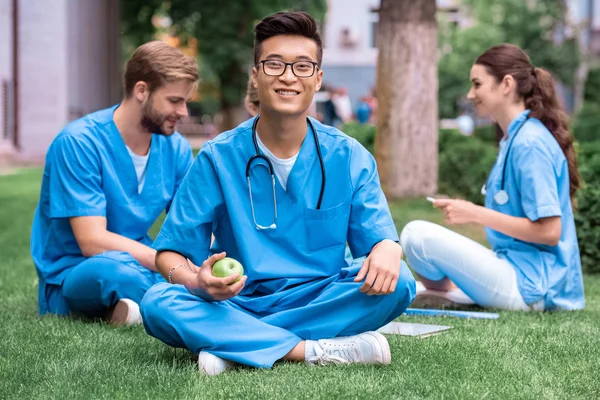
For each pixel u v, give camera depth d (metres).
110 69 26.52
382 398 3.11
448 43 35.84
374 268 3.55
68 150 4.97
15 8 22.06
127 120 5.04
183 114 4.97
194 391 3.20
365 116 31.34
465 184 12.26
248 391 3.18
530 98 5.39
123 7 26.81
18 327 4.57
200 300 3.54
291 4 26.61
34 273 7.17
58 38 22.12
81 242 4.92
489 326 4.63
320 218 3.79
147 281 4.72
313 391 3.18
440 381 3.35
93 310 4.93
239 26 26.12
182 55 4.93
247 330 3.59
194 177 3.77
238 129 3.81
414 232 5.38
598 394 3.26
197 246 3.75
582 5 43.75
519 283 5.23
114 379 3.38
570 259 5.37
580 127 19.69
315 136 3.78
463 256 5.23
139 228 5.18
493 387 3.29
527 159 5.19
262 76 3.57
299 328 3.72
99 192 5.00
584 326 4.70
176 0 25.92
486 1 34.53
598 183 7.48
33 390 3.27
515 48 5.46
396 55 12.21
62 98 22.12
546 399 3.15
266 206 3.78
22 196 14.52
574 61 33.53
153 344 4.08
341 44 43.50
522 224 5.16
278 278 3.80
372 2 43.09
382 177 12.40
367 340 3.61
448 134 13.86
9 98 21.88
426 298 5.54
